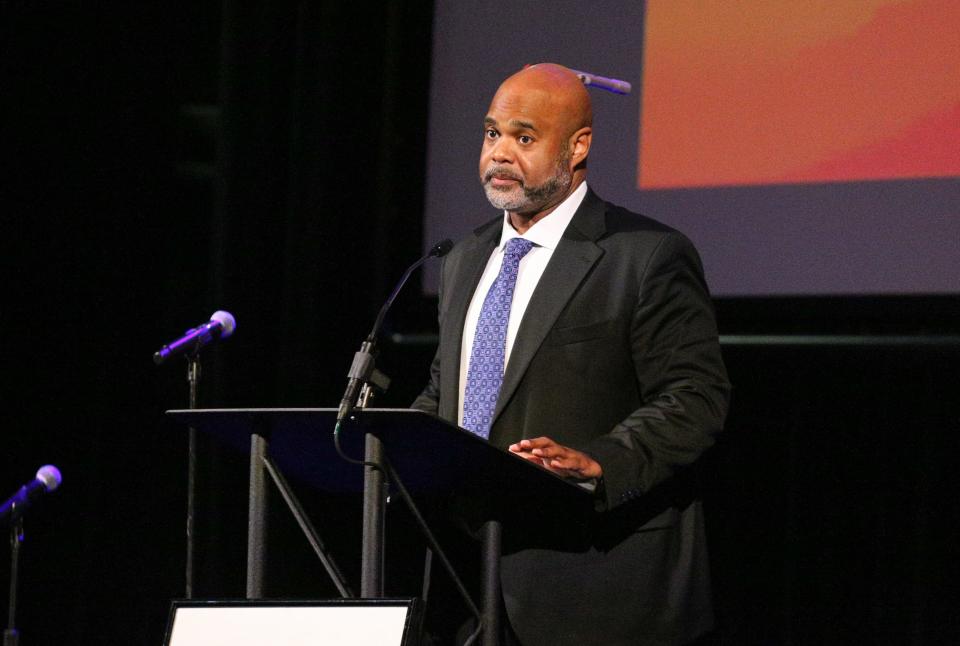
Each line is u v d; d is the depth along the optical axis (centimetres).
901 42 1100
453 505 733
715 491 1149
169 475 1372
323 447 690
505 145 777
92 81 1395
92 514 1359
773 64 1155
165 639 634
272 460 697
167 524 1363
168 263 1415
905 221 1081
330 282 1345
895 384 1096
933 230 1070
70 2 1389
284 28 1377
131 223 1402
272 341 1358
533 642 714
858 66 1116
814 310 1112
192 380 971
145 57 1417
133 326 1394
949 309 1056
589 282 756
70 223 1380
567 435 734
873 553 1088
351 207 1353
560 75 799
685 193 1180
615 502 679
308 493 1302
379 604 623
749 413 1147
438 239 1301
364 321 1339
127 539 1366
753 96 1161
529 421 736
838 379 1116
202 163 1433
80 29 1392
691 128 1185
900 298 1074
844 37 1125
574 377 741
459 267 822
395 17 1334
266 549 690
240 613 636
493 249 814
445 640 753
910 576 1072
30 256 1363
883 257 1087
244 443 733
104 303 1384
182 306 1409
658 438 702
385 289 1320
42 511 1344
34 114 1373
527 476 638
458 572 760
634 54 1222
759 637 1119
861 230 1098
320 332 1342
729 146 1166
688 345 747
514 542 728
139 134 1409
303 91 1360
